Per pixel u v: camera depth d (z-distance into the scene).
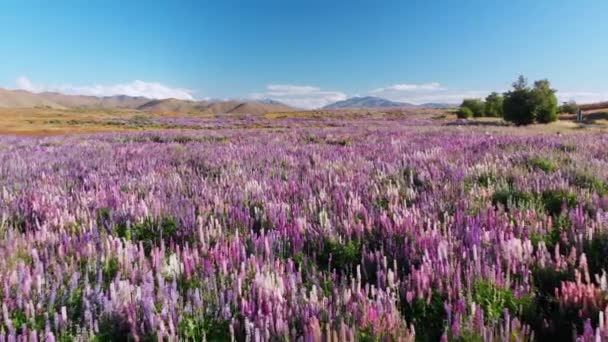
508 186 6.27
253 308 2.78
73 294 3.09
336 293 2.88
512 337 2.45
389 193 5.80
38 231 4.30
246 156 11.12
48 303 2.95
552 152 9.68
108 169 9.21
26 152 13.50
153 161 10.25
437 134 18.62
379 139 16.39
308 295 3.14
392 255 3.75
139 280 3.37
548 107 42.00
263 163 9.80
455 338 2.50
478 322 2.53
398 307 2.94
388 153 10.78
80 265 3.57
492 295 2.96
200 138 20.84
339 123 50.19
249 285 3.12
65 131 52.88
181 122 68.06
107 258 3.66
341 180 7.12
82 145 16.58
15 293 3.06
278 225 4.56
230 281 3.28
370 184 6.55
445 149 11.26
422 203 5.25
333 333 2.38
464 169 7.50
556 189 5.87
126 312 2.79
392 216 4.70
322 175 7.54
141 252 3.62
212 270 3.34
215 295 2.98
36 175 8.49
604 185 6.29
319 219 4.73
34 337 2.43
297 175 7.70
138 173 8.75
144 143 17.66
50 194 6.12
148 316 2.72
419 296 2.98
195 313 2.79
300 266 3.42
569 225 4.37
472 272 3.15
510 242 3.54
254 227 4.91
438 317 2.87
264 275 3.25
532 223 4.30
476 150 11.20
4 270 3.32
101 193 6.13
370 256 3.66
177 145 15.18
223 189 6.48
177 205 5.40
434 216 4.55
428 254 3.48
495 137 15.12
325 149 12.37
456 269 3.20
